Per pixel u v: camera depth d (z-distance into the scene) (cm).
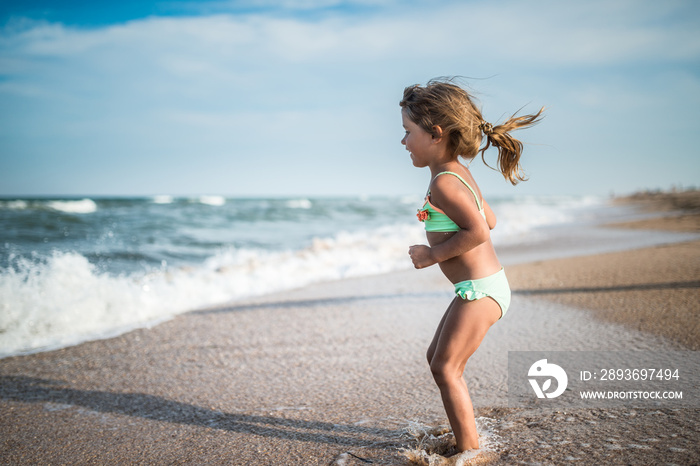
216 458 219
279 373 338
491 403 258
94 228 1588
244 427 253
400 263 882
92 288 580
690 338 346
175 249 1163
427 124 192
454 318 190
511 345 363
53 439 251
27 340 442
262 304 562
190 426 259
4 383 337
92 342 433
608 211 2852
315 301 568
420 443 211
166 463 218
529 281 621
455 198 182
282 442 231
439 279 697
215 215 2467
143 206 3183
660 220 1712
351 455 210
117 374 351
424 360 347
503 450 197
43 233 1382
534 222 1869
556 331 394
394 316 484
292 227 1958
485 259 191
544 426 218
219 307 555
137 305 553
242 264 884
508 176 212
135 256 1020
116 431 258
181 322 493
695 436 193
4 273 648
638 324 394
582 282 591
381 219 2492
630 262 719
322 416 259
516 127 204
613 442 194
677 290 504
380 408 265
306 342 408
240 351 393
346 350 382
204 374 344
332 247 1112
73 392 319
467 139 191
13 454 236
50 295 548
